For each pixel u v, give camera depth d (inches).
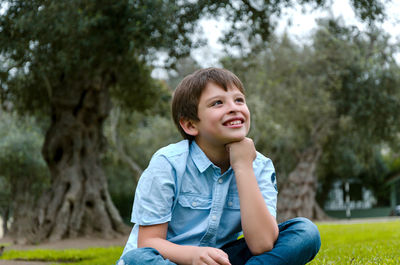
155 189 76.2
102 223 473.4
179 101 82.5
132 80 502.6
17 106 507.5
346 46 737.0
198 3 345.4
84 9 335.3
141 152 1011.9
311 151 896.3
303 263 73.9
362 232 334.0
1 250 293.7
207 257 67.2
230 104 77.3
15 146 746.8
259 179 82.7
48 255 284.5
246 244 81.2
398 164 1289.4
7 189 930.1
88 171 485.4
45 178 812.0
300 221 75.7
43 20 326.6
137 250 69.8
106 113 500.1
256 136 834.8
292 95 781.9
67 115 480.4
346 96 796.0
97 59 392.8
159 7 330.3
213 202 77.9
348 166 1041.5
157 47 350.3
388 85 776.9
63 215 455.5
